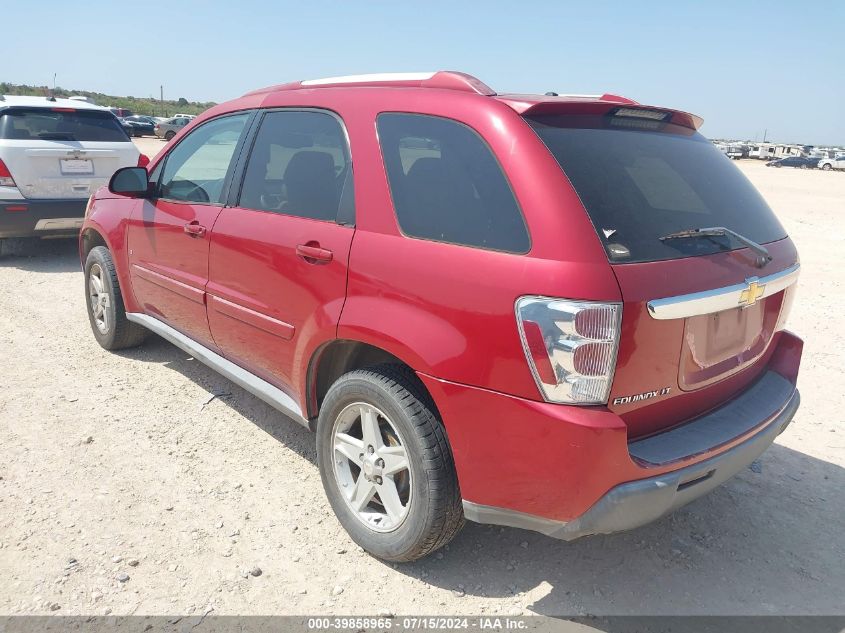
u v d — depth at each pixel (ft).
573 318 7.13
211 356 13.20
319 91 10.98
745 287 8.45
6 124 25.57
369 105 9.85
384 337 8.71
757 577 9.66
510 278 7.60
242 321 11.71
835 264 32.99
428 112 9.04
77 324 19.70
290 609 8.68
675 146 9.63
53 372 15.92
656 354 7.69
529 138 8.03
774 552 10.25
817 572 9.81
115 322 16.62
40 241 32.45
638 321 7.37
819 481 12.32
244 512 10.71
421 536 8.83
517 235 7.75
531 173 7.81
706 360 8.48
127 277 15.72
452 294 8.08
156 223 14.06
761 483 12.22
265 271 10.89
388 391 8.80
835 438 14.03
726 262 8.42
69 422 13.41
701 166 9.68
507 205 7.93
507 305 7.57
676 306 7.57
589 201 7.70
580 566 9.77
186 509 10.70
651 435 8.21
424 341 8.28
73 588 8.84
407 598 8.97
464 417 8.08
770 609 9.01
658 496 7.57
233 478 11.70
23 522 10.12
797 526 10.93
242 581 9.14
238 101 12.91
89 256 17.03
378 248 9.04
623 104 8.99
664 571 9.73
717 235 8.55
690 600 9.14
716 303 8.05
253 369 12.07
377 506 10.04
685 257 7.99
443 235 8.45
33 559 9.34
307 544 10.00
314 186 10.41
